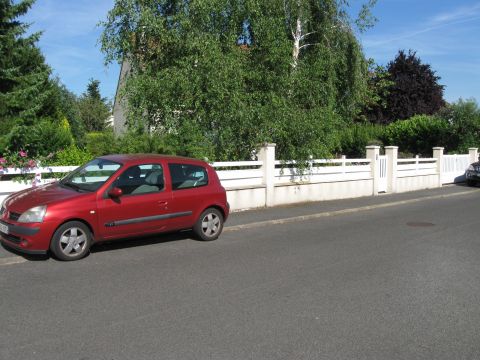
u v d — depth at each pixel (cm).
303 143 1378
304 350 410
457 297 561
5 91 1897
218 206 862
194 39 1212
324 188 1465
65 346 407
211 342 422
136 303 518
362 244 855
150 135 1270
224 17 1297
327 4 1650
